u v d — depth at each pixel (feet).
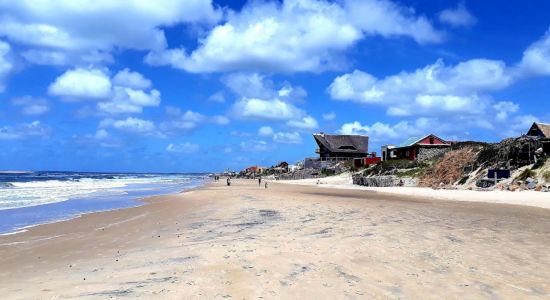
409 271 31.09
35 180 315.37
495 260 34.76
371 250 38.73
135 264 36.40
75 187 211.00
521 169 140.05
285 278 29.27
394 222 60.95
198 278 29.66
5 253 44.70
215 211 82.89
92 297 25.82
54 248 47.47
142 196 139.74
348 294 25.59
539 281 28.48
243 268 32.32
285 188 215.72
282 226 57.93
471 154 178.40
